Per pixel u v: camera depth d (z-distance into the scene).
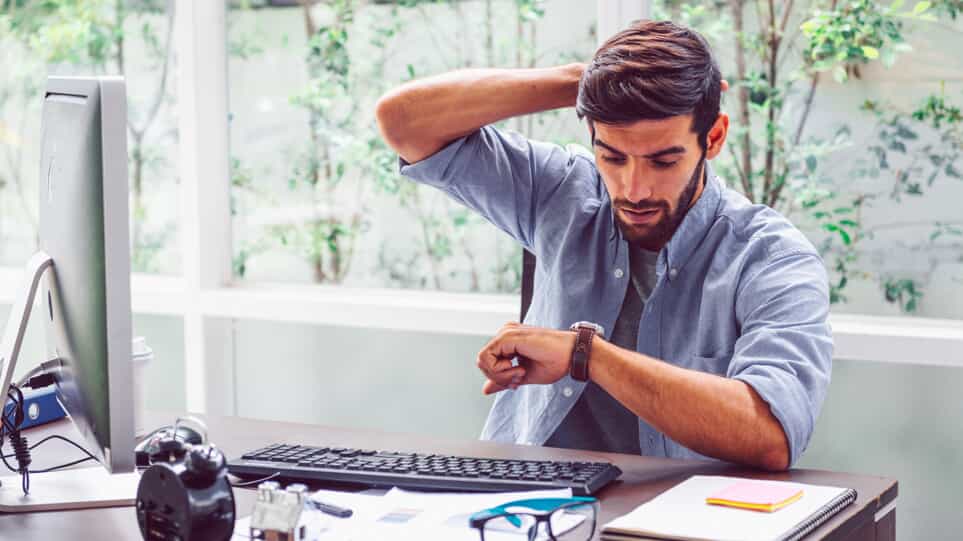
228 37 3.15
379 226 3.07
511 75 1.89
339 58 3.05
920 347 2.41
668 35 1.59
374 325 2.96
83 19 3.32
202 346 3.18
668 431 1.48
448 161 1.93
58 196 1.46
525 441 1.87
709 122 1.62
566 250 1.88
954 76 2.47
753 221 1.77
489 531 1.20
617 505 1.32
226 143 3.17
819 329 1.59
